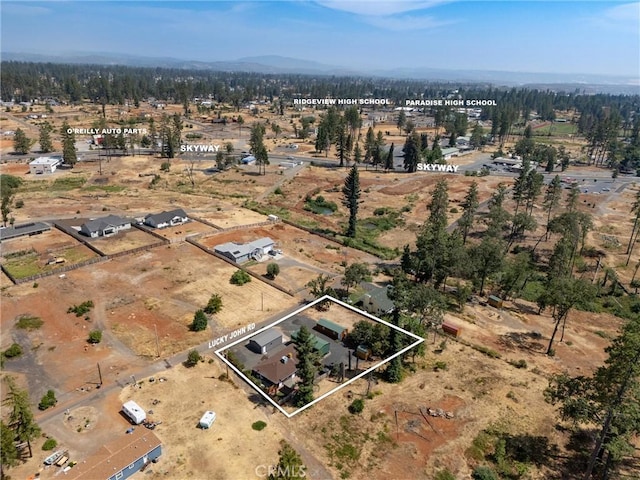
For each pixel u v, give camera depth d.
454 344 62.47
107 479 37.47
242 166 173.00
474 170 182.88
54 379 52.47
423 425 46.53
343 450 43.09
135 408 46.09
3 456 38.22
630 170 189.88
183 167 167.62
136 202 124.38
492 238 89.50
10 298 70.44
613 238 108.69
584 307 76.88
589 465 39.34
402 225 117.25
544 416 48.44
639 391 36.03
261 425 45.75
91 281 76.88
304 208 128.12
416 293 63.12
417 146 173.62
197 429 45.00
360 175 167.12
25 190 132.88
